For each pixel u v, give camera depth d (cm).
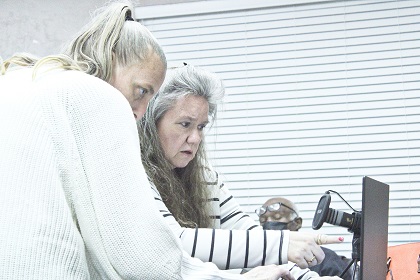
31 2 477
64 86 137
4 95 138
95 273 136
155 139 237
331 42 489
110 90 141
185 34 506
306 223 477
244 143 491
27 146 131
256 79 495
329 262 327
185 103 235
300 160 483
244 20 501
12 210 126
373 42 484
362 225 210
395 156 473
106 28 162
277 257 212
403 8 484
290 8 496
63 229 128
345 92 483
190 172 252
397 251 315
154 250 130
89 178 132
